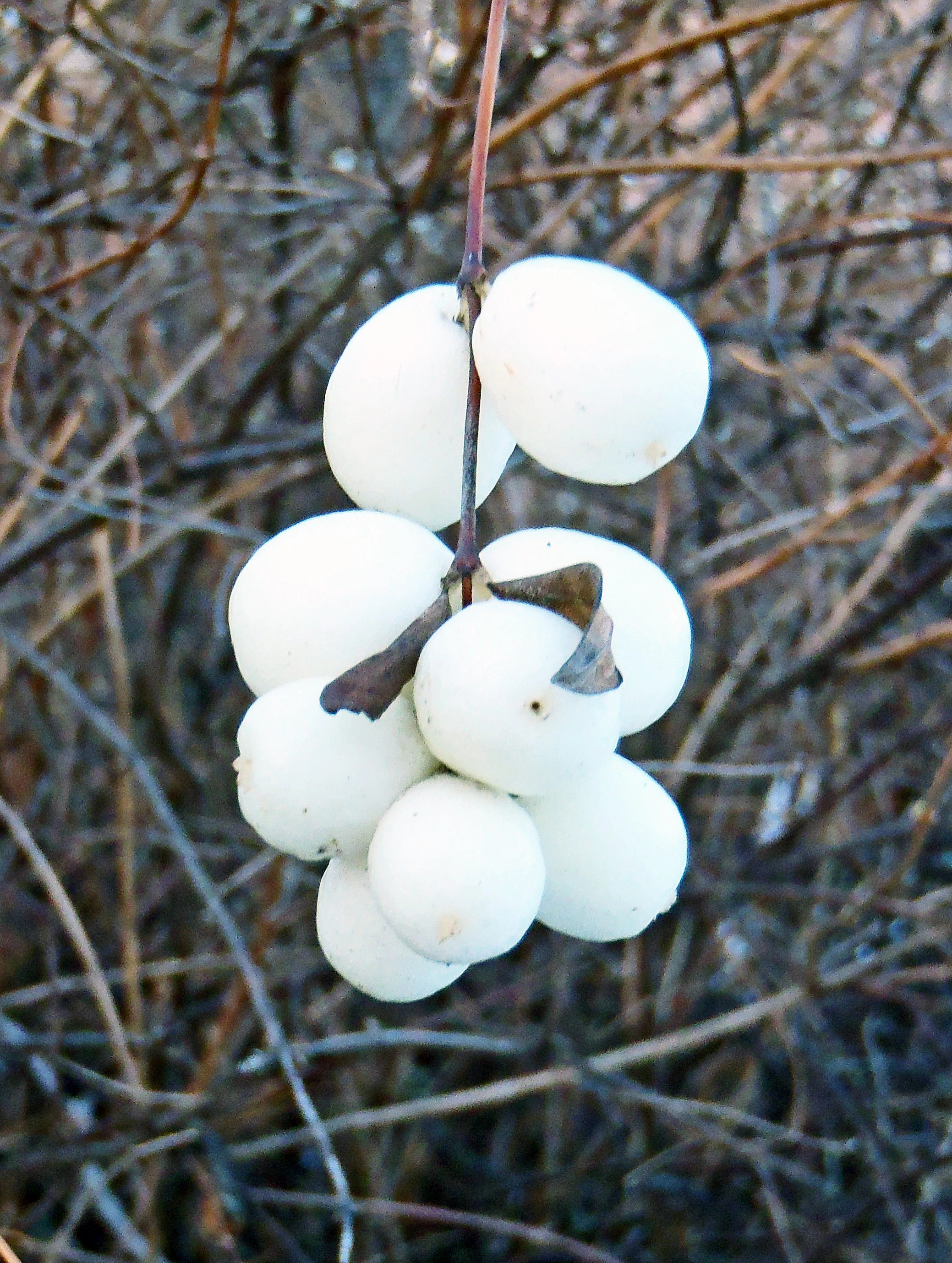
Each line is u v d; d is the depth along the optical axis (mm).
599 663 97
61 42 211
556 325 101
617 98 243
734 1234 244
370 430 109
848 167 190
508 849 101
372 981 111
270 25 223
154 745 257
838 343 233
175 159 241
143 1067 225
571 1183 248
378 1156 239
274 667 107
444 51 228
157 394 259
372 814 104
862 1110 246
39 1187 244
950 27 253
